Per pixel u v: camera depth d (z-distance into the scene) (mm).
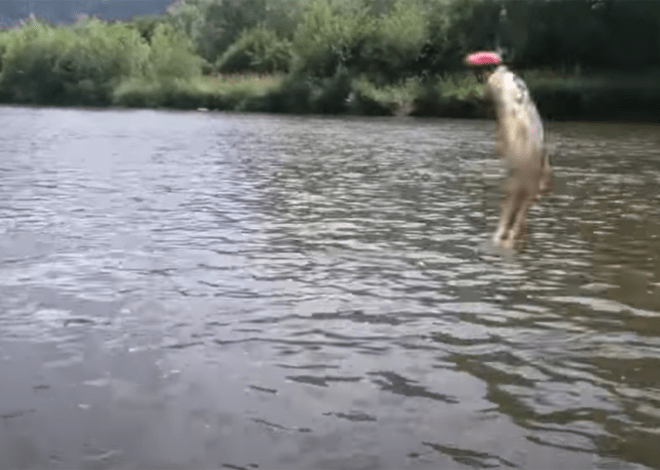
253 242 7047
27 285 5520
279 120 29234
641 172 13227
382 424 3307
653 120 28609
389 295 5355
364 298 5270
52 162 13633
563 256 6652
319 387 3709
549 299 5316
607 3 31391
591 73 31391
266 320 4762
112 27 44906
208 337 4430
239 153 15891
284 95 35844
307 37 36438
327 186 10945
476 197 10062
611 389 3738
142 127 24266
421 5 36219
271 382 3766
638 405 3549
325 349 4254
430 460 2988
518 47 32438
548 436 3217
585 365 4059
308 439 3154
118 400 3525
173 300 5168
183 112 35375
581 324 4766
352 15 37219
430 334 4531
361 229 7738
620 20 31344
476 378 3854
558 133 22719
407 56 34500
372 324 4707
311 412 3422
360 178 11930
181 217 8289
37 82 42812
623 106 29000
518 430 3268
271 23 45375
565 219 8547
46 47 43156
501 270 6109
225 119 29672
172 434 3188
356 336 4480
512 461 2994
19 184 10727
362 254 6605
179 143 18219
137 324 4652
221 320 4750
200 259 6352
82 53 42781
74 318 4758
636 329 4680
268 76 39781
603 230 7902
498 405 3525
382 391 3670
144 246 6824
